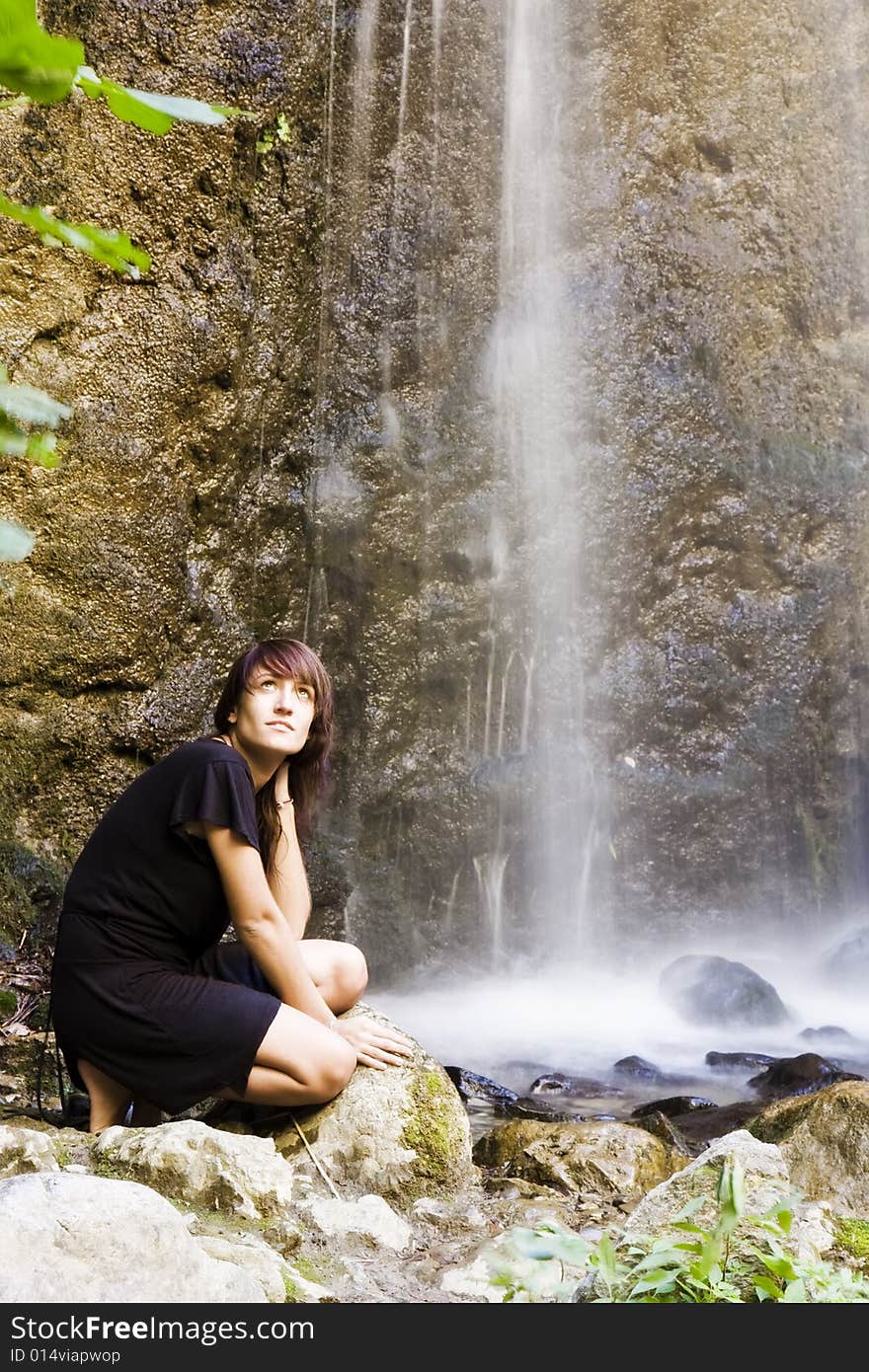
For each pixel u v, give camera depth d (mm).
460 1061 5434
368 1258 2537
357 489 7430
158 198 6227
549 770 7902
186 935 3043
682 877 8078
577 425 8062
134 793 3076
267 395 6883
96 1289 1940
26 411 1036
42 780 5812
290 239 6988
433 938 7508
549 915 7836
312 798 3326
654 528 8156
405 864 7543
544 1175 3127
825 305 8562
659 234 8281
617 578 8094
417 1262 2541
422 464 7668
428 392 7730
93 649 5906
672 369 8227
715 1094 4875
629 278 8211
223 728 3244
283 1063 2924
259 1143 2703
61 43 906
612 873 8000
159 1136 2654
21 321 5719
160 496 6191
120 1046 2949
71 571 5840
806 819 8297
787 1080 4770
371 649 7500
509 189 8039
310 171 7074
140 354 6133
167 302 6262
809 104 8594
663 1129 3719
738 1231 2240
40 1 5871
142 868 2994
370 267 7527
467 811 7688
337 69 7285
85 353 5938
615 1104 4668
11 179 5699
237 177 6660
